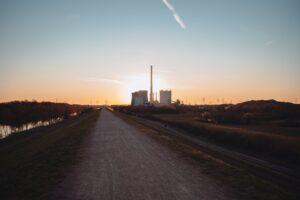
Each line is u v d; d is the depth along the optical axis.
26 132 36.84
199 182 10.34
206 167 13.00
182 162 14.20
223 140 24.47
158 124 47.38
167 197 8.61
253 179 10.76
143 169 12.60
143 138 25.44
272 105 79.44
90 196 8.73
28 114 61.97
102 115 82.38
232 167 12.96
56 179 10.78
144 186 9.84
